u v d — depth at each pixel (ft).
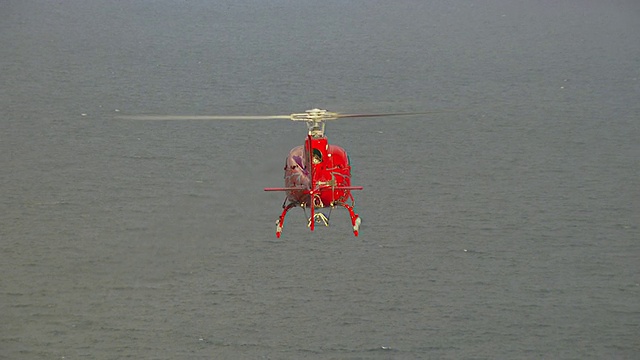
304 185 531.09
